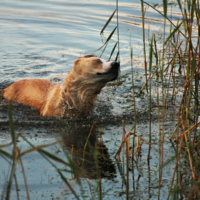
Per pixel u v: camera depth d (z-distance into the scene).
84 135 10.32
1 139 9.81
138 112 12.47
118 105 13.19
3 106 12.99
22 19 24.55
